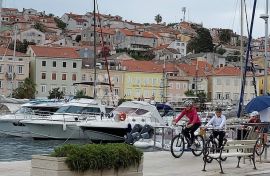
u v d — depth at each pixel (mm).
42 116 42812
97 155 11359
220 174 14742
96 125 36219
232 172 15219
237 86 130000
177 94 128750
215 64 162500
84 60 124062
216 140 17297
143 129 28922
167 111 51812
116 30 190875
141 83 124500
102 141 37125
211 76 129750
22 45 149000
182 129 19219
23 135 42438
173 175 14359
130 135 28531
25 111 45688
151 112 37531
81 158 11078
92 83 50344
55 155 11203
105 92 51094
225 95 129250
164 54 167250
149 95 125188
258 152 17656
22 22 194500
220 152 15195
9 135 42844
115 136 36656
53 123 39594
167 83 123625
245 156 16125
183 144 19047
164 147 24344
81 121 38531
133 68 124188
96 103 42562
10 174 13523
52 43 161000
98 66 119438
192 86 130125
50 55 116062
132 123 36500
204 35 196500
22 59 114250
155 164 16828
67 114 40594
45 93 115625
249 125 17875
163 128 24047
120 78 122062
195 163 17281
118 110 38594
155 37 191000
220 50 198375
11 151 34219
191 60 156250
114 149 11789
